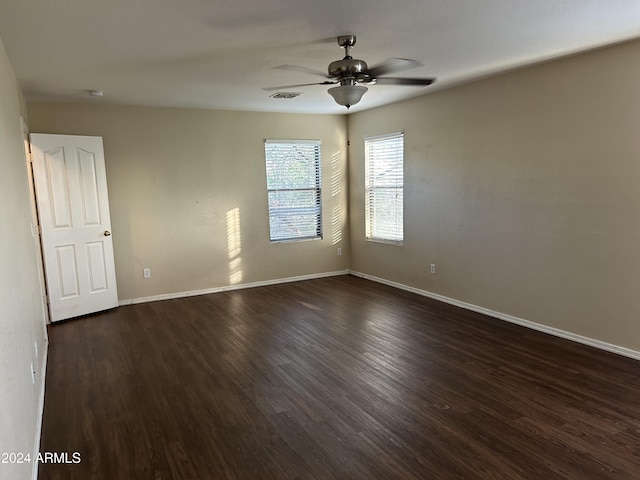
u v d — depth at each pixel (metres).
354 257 6.87
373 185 6.32
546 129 3.94
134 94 4.62
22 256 2.69
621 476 2.17
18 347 2.12
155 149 5.47
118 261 5.38
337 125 6.62
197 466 2.31
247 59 3.39
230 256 6.05
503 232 4.44
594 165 3.62
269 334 4.27
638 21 2.78
